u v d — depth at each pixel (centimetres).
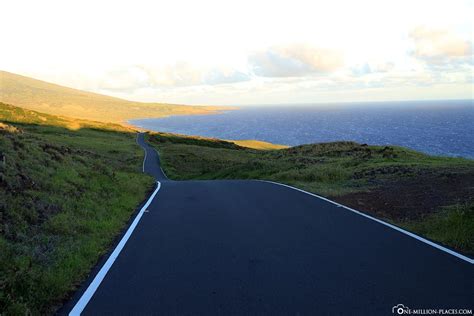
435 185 1188
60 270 515
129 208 1059
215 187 1588
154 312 398
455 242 628
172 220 888
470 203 851
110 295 448
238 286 464
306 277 488
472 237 632
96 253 620
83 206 914
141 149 6869
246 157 6300
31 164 1055
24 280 449
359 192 1248
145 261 577
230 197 1247
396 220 845
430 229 726
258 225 802
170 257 594
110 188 1235
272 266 536
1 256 514
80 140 6869
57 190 953
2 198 732
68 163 1302
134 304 420
